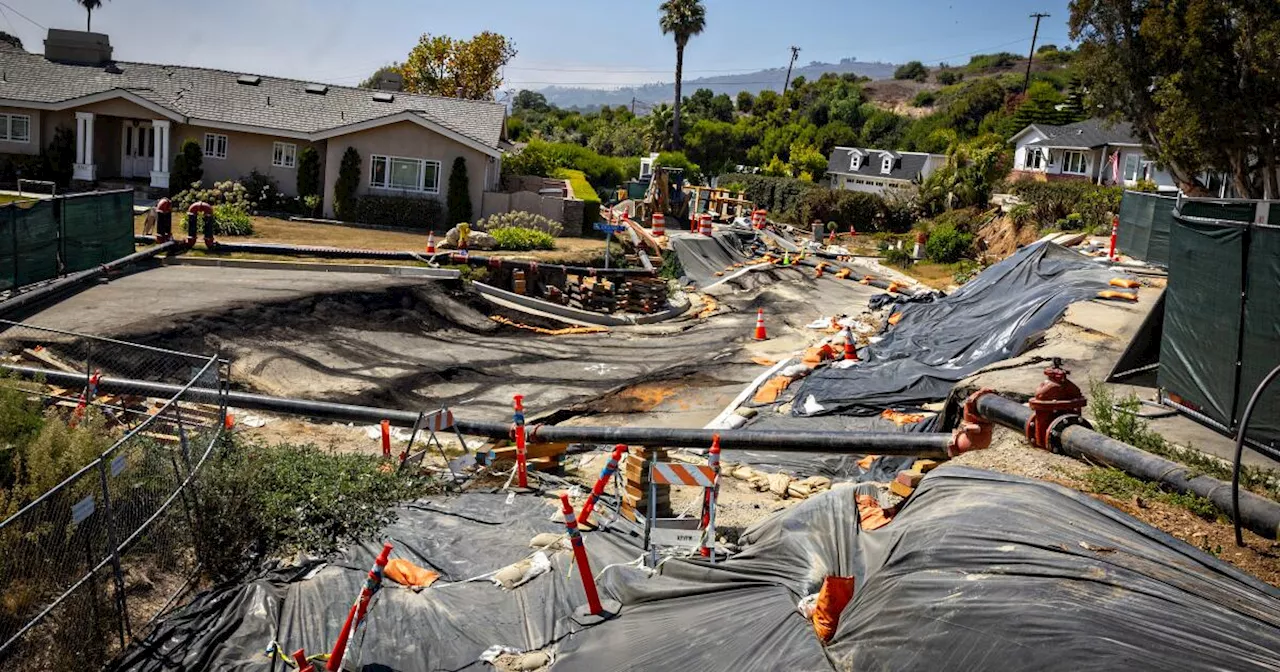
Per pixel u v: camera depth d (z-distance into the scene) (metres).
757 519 12.27
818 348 21.50
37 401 12.70
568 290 29.55
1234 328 11.10
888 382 18.11
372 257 28.16
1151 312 15.09
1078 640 5.93
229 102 38.62
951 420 14.48
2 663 7.94
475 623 8.91
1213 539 8.11
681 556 9.77
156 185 37.06
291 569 9.98
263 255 27.52
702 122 91.25
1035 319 19.27
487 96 69.44
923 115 119.25
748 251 42.09
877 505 9.41
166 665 8.27
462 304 25.61
